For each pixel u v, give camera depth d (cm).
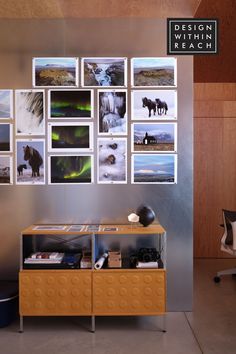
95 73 366
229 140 602
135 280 313
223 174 603
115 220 367
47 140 366
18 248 366
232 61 518
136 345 292
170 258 368
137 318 348
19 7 341
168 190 367
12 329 323
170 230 367
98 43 366
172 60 366
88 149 366
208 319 345
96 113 366
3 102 366
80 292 313
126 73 366
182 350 283
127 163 367
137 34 366
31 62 366
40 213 367
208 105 602
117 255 328
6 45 366
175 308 367
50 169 366
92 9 346
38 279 313
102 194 367
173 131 366
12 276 365
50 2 331
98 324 334
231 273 476
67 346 291
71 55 366
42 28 366
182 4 338
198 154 603
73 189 367
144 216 334
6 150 366
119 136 367
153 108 366
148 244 365
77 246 363
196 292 428
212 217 603
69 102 366
